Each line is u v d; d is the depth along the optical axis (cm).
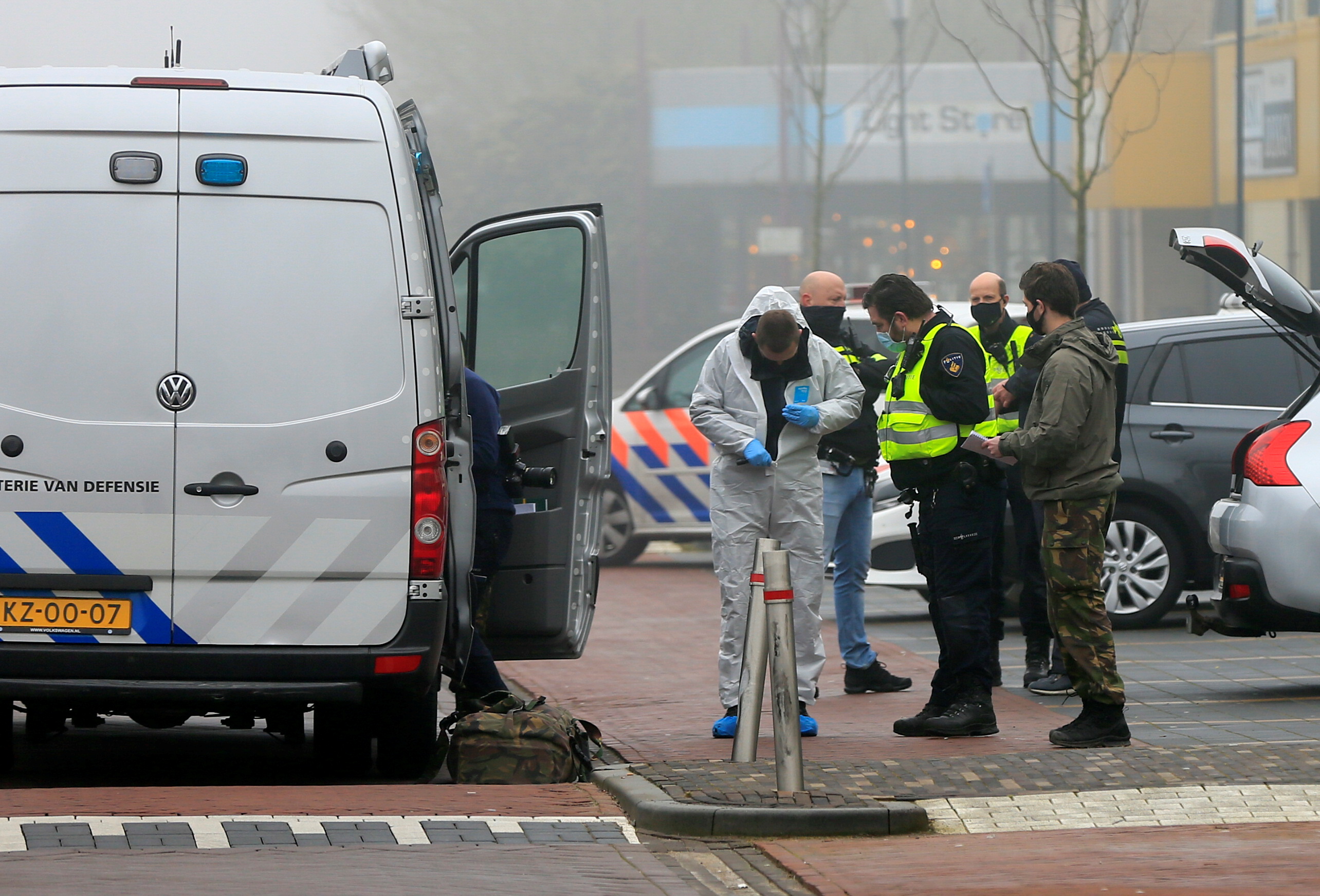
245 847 1880
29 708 2395
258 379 2161
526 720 2347
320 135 2183
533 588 2686
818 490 2673
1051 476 2445
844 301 3011
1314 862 1858
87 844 1875
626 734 2741
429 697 2423
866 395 3031
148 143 2159
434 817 2042
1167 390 3878
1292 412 2933
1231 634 2959
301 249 2173
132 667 2150
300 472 2161
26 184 2148
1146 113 13862
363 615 2175
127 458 2144
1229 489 3838
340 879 1762
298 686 2158
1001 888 1759
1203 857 1883
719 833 2008
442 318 2269
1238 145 12100
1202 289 14362
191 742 2902
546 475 2612
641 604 4578
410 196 2195
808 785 2198
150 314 2153
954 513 2591
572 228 2725
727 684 2675
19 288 2142
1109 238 14550
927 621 4166
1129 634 3809
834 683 3256
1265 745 2433
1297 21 12850
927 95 16312
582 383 2684
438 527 2181
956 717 2611
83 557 2145
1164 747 2433
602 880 1794
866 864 1870
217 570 2153
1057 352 2441
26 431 2139
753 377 2644
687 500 5303
